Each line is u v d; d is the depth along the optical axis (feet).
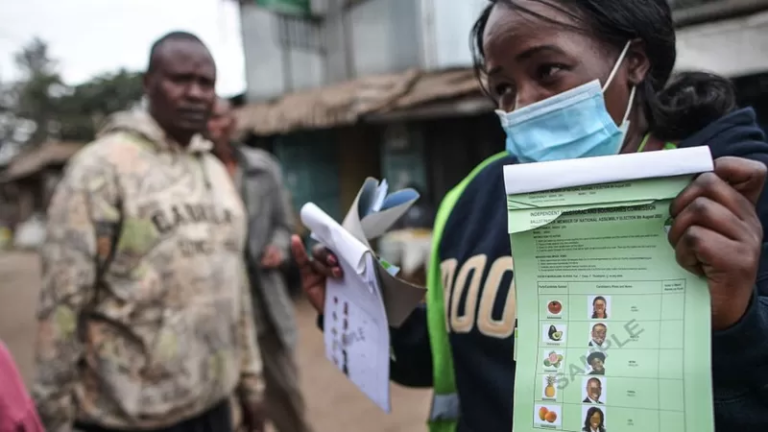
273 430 11.08
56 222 5.27
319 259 4.08
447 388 3.94
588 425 2.30
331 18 25.21
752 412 2.45
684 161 2.16
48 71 108.88
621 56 3.10
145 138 5.74
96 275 5.40
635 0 3.02
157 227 5.49
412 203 3.75
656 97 3.25
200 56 5.95
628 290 2.32
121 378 5.36
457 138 19.49
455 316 3.62
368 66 23.43
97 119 88.63
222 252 6.02
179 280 5.58
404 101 17.20
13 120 115.55
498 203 3.67
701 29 10.84
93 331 5.43
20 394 3.59
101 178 5.33
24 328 21.93
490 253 3.51
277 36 27.14
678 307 2.24
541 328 2.45
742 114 3.02
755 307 2.22
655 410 2.21
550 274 2.45
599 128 3.07
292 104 23.24
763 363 2.34
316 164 25.57
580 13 2.99
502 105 3.51
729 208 2.13
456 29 19.97
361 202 3.95
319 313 4.35
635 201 2.26
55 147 61.11
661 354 2.24
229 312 6.05
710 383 2.15
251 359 6.93
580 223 2.37
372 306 3.57
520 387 2.43
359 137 24.70
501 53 3.17
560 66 3.05
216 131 9.45
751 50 10.14
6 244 59.88
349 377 3.97
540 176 2.35
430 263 4.00
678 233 2.20
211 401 5.85
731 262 2.11
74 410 5.41
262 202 9.63
